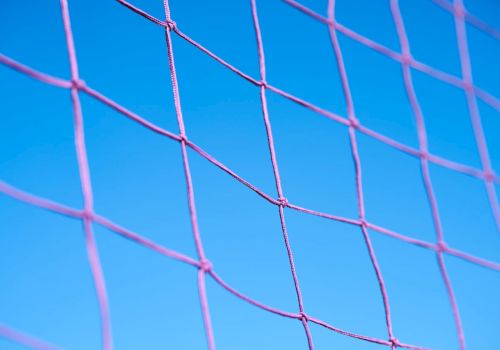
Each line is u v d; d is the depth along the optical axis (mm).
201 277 976
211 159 1057
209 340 958
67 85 979
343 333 1064
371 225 1120
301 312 1060
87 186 941
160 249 961
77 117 970
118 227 943
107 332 881
